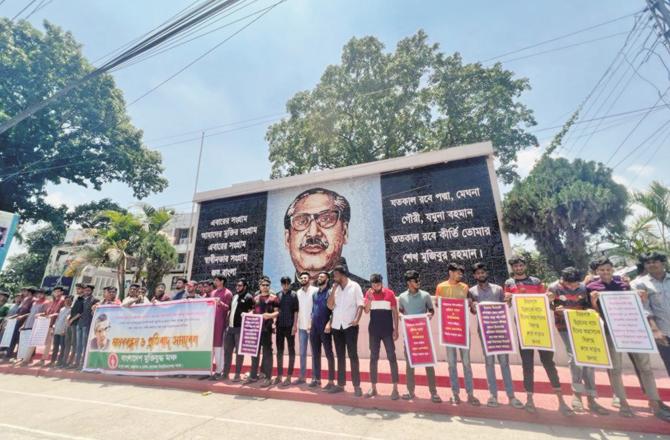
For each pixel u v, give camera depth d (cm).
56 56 1970
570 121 945
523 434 330
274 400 468
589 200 627
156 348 605
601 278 400
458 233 715
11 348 793
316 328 513
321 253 833
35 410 443
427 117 1867
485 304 420
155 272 1542
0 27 1786
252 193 968
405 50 1886
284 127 2095
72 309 709
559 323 409
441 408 395
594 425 345
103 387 566
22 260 3556
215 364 601
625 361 532
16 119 681
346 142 1945
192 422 386
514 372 522
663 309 371
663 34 506
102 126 2234
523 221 668
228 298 622
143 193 2595
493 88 1723
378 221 797
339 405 437
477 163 746
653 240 847
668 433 324
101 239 1656
